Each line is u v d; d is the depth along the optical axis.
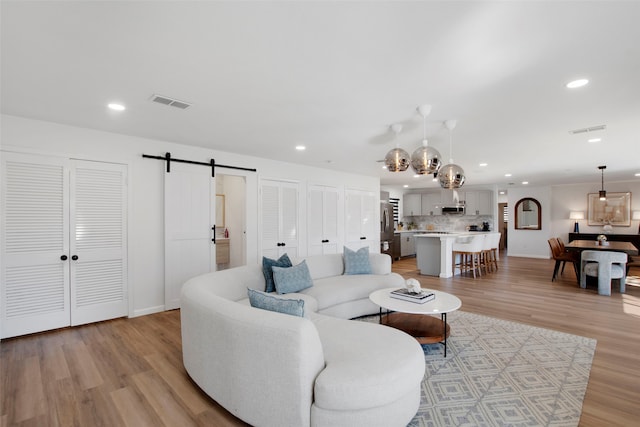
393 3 1.52
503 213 12.38
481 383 2.39
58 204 3.52
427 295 3.07
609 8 1.54
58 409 2.09
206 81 2.41
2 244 3.22
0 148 3.18
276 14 1.61
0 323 3.21
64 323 3.55
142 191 4.10
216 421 1.97
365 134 3.86
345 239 7.00
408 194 11.23
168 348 3.04
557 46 1.90
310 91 2.59
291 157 5.35
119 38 1.83
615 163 5.76
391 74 2.29
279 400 1.73
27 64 2.13
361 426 1.68
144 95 2.68
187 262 4.45
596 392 2.26
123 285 3.94
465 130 3.67
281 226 5.69
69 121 3.40
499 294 5.13
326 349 2.03
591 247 5.74
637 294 5.12
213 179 4.71
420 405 2.12
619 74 2.26
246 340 1.83
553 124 3.43
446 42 1.87
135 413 2.05
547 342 3.15
